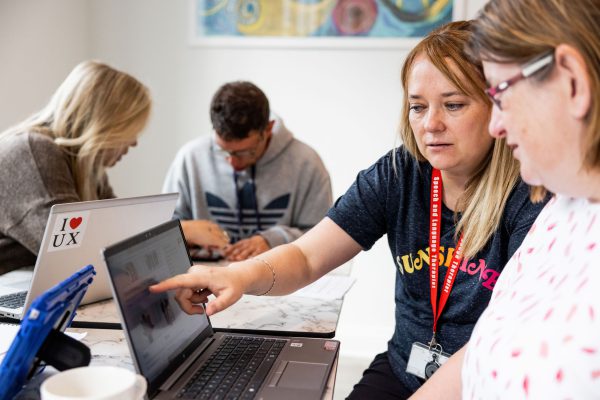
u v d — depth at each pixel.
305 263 1.46
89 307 1.46
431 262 1.39
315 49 3.20
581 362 0.70
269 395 0.99
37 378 1.03
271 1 3.19
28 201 1.78
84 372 0.84
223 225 2.52
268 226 2.49
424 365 1.38
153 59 3.30
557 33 0.71
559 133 0.74
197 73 3.28
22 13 2.92
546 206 0.97
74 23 3.21
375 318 3.31
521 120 0.77
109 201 1.40
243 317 1.42
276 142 2.46
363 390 1.44
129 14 3.28
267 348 1.20
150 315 1.04
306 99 3.25
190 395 0.99
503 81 0.78
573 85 0.71
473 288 1.32
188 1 3.23
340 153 3.27
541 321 0.77
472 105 1.22
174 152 3.35
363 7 3.14
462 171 1.33
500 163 1.25
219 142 2.23
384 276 3.28
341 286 1.70
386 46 3.14
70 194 1.83
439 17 3.09
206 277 1.20
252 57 3.24
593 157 0.72
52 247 1.30
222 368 1.10
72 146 1.90
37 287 1.31
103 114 1.90
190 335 1.17
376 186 1.46
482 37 0.79
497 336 0.83
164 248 1.18
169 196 1.61
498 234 1.29
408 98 1.37
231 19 3.23
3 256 1.83
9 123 2.89
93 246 1.40
